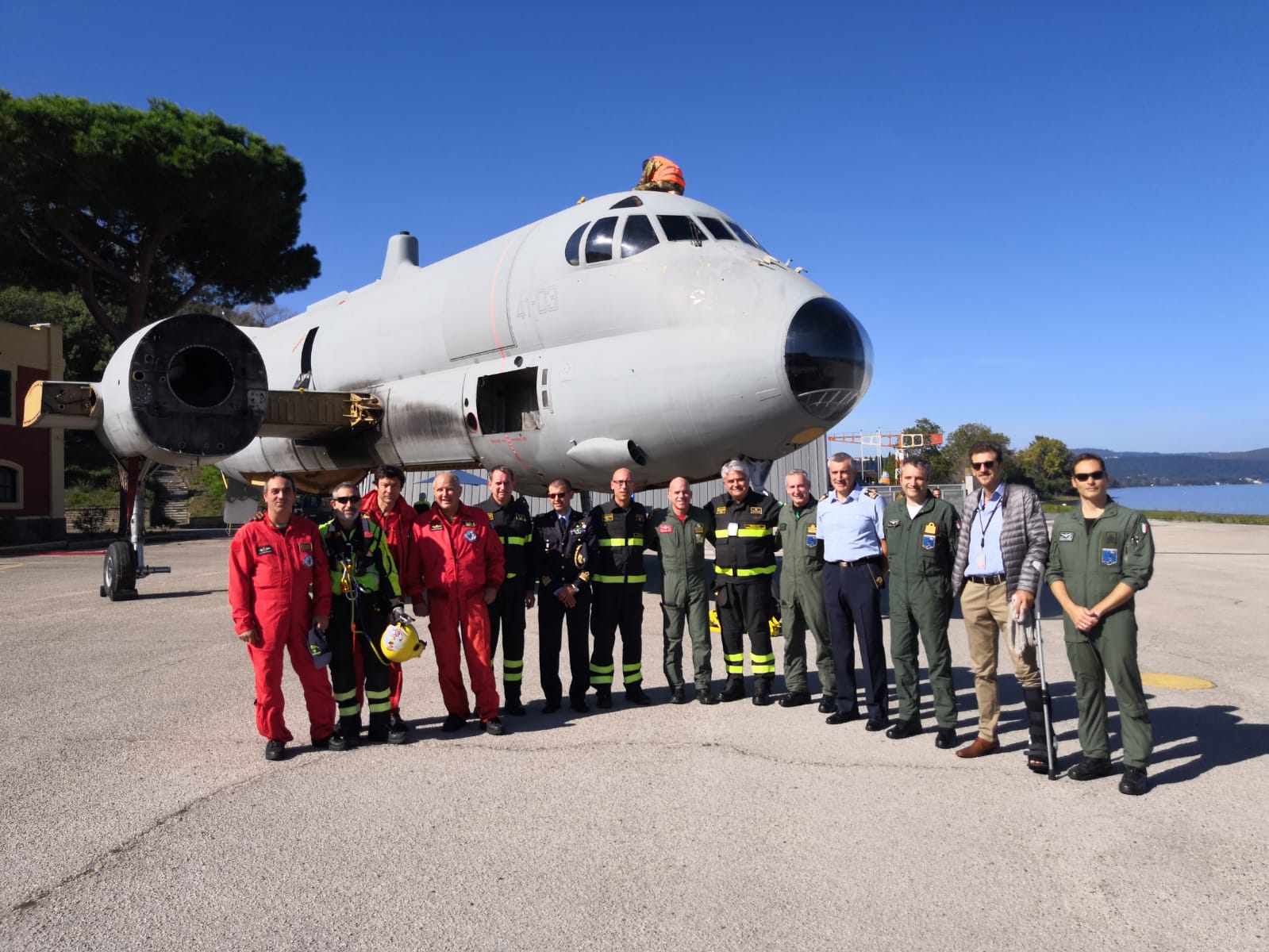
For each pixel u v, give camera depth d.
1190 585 12.07
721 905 2.93
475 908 2.92
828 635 5.52
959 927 2.77
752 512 5.79
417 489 18.64
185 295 27.20
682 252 8.51
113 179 21.47
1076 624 4.09
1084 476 4.14
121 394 8.66
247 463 14.85
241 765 4.52
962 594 4.65
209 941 2.71
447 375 10.16
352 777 4.32
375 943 2.69
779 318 7.69
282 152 25.64
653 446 8.33
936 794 4.00
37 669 6.83
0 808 3.88
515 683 5.63
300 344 13.02
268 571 4.60
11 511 23.34
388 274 12.55
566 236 9.19
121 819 3.76
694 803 3.91
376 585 4.89
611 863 3.27
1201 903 2.91
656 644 8.07
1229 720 5.14
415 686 6.38
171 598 11.21
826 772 4.34
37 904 2.97
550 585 5.62
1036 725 4.32
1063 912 2.86
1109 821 3.65
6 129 20.11
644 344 8.27
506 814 3.79
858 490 5.29
